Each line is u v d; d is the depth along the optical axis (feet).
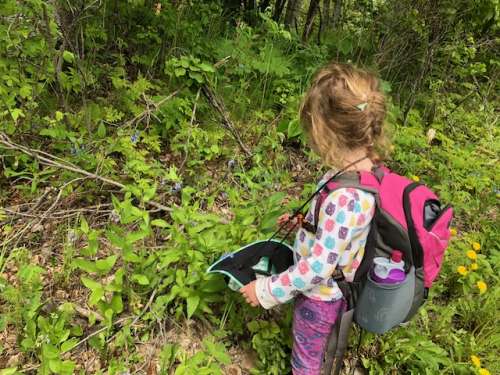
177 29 13.14
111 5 12.92
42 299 8.00
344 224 5.59
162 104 11.44
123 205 7.65
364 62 16.40
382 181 5.90
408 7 15.24
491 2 13.87
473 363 7.68
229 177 11.02
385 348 7.87
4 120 9.98
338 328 6.47
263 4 18.60
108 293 8.09
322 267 5.75
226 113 11.94
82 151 9.88
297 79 14.07
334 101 5.55
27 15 9.85
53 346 6.44
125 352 7.36
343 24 19.72
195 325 7.97
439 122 15.70
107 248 9.05
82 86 10.37
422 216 5.75
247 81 13.52
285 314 8.12
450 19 14.25
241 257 7.25
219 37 14.88
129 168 10.09
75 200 9.85
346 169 5.80
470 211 11.83
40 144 10.50
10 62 10.08
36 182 9.41
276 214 8.52
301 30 18.98
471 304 8.94
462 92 17.74
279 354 7.55
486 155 14.48
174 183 10.36
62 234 9.11
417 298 6.11
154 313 7.58
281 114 12.90
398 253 5.73
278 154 11.84
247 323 7.80
